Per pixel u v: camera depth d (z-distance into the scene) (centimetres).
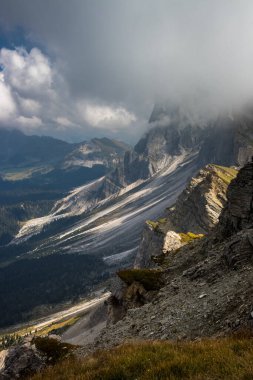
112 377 1477
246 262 3036
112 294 4903
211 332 2162
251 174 4512
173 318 2705
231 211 4525
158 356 1545
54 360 3002
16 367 2902
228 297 2486
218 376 1270
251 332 1700
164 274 4628
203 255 4534
